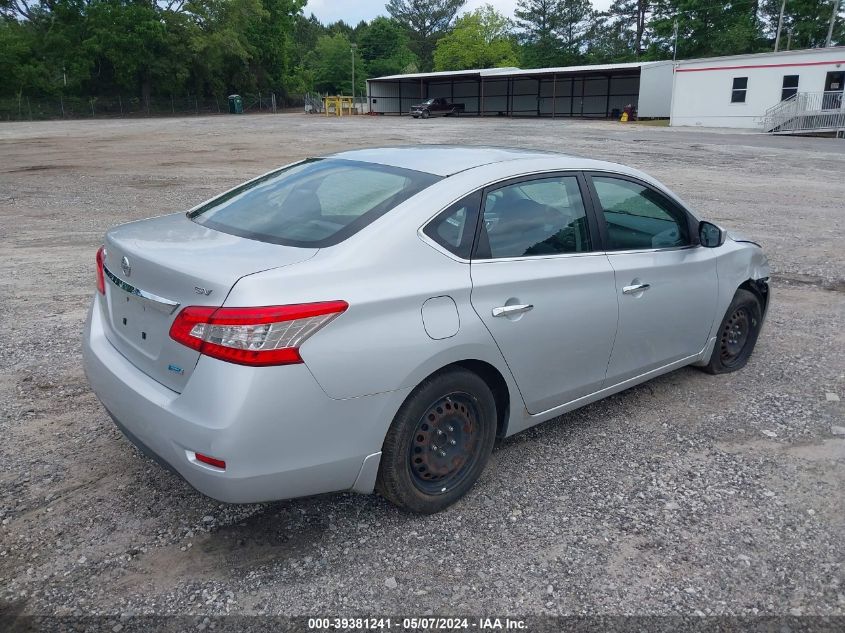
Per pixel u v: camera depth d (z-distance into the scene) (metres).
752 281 5.04
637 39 88.19
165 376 2.78
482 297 3.16
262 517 3.21
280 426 2.59
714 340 4.78
